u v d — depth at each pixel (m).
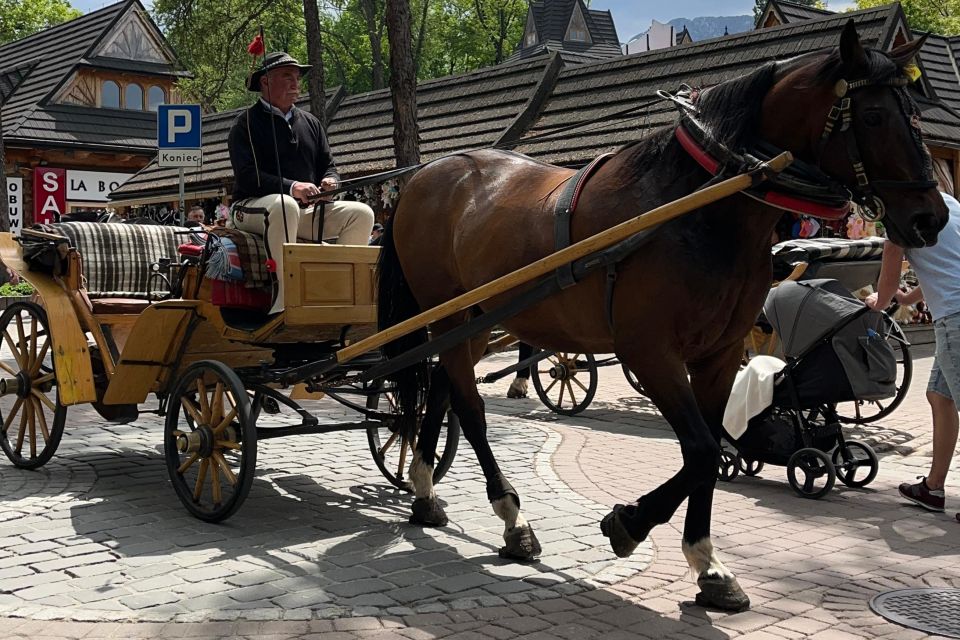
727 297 4.16
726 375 4.52
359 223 6.58
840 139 3.94
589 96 17.62
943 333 5.62
